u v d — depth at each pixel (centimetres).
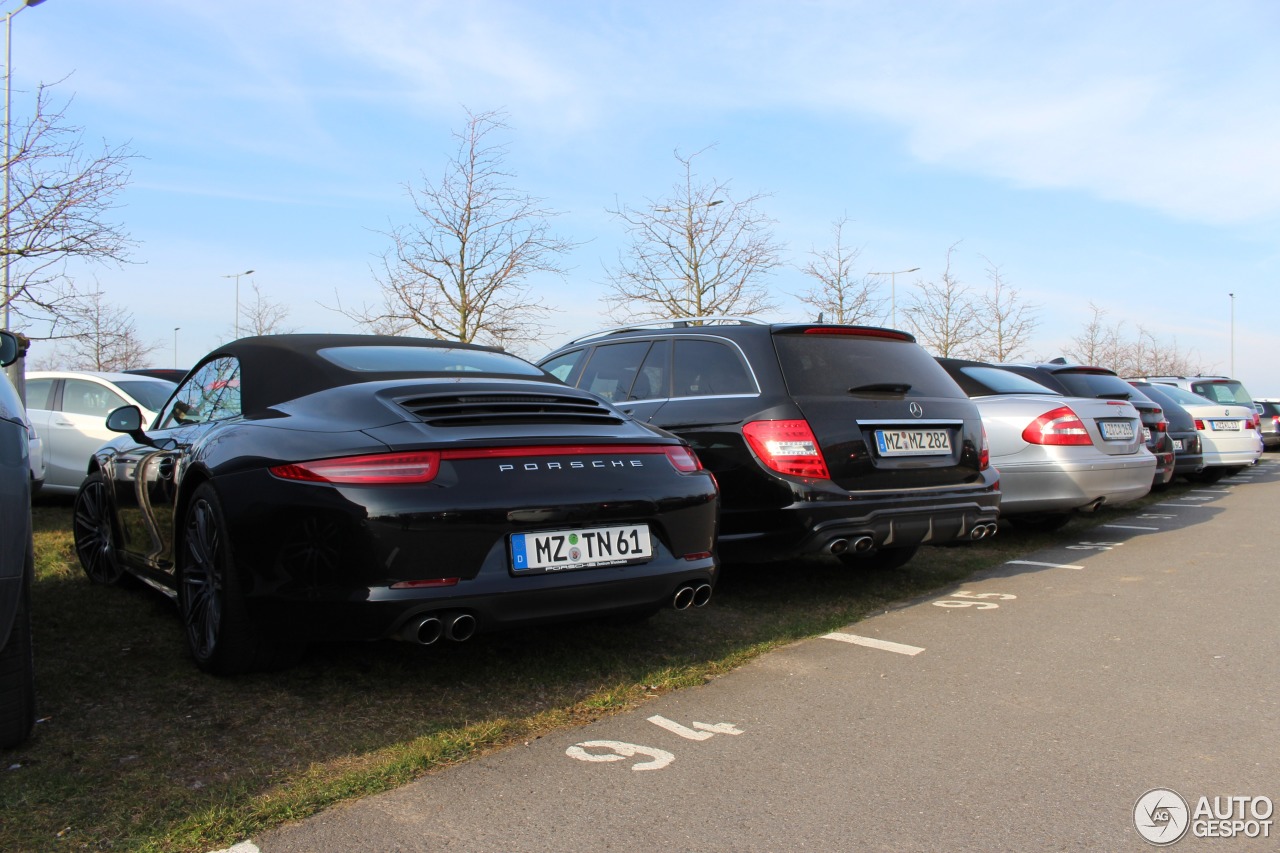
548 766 291
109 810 255
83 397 894
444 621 315
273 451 340
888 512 489
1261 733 315
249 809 257
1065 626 464
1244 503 1020
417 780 280
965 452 534
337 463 319
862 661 406
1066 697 354
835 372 509
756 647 425
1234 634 444
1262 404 2172
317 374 385
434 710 338
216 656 354
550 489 332
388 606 307
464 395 356
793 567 631
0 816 251
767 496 476
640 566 352
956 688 367
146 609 464
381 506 310
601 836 245
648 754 301
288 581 327
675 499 362
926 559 666
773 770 288
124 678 362
